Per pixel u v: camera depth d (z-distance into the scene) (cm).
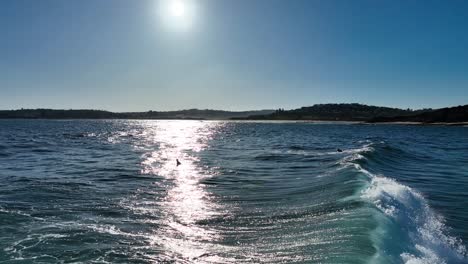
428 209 1547
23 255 1049
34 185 2016
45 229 1261
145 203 1647
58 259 1028
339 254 935
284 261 969
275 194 1792
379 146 4194
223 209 1528
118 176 2383
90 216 1427
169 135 8188
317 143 5675
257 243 1120
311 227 1194
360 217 1191
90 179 2250
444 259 1002
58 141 5794
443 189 2050
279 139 6788
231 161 3262
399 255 937
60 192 1848
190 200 1703
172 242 1156
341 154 3697
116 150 4356
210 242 1152
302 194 1731
